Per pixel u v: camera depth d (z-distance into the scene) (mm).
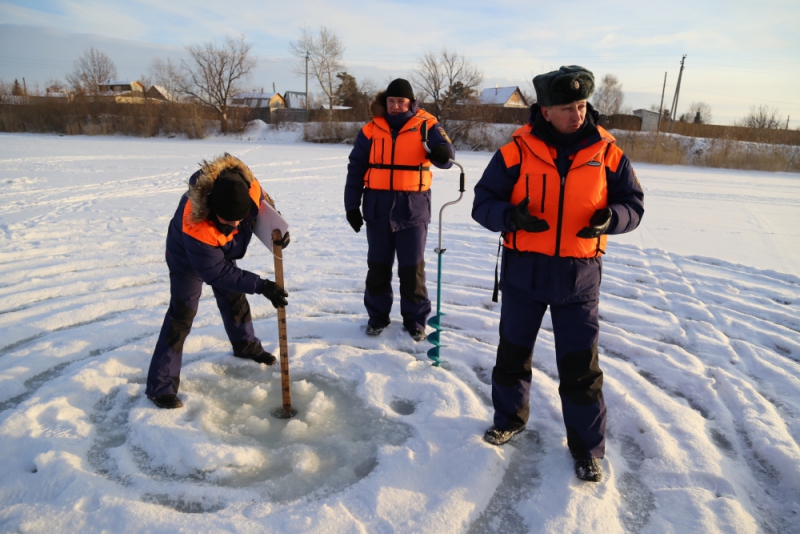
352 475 2580
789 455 2625
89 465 2637
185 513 2283
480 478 2484
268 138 38219
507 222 2328
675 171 19172
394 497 2375
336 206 9484
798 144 27500
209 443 2719
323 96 51375
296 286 5254
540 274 2447
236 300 3545
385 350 3930
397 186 3793
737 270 5766
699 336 4090
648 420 2926
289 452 2723
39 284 5148
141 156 19516
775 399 3246
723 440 2865
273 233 2863
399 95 3684
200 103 44875
